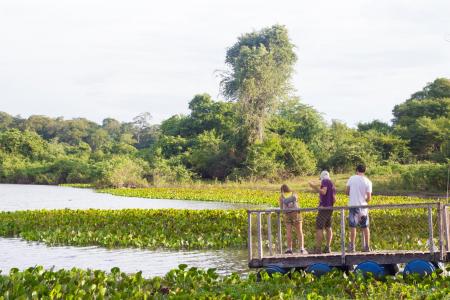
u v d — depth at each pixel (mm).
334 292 11141
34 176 92750
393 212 25516
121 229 23172
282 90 72938
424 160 61094
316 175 63500
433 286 11461
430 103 77375
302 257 13445
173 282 12227
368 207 13398
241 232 21688
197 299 10352
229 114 89250
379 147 64188
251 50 80312
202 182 69375
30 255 18562
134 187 69562
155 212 28047
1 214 29531
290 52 83312
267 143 65250
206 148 74438
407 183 43031
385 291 11016
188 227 23234
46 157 102062
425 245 16969
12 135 102438
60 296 10414
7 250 19609
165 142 87000
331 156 62719
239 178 63625
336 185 47688
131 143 143000
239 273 15047
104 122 178250
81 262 17219
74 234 22297
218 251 19031
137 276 12156
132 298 10438
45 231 23500
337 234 20328
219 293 10914
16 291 10406
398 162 60625
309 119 76750
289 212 14250
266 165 62469
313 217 23984
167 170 71625
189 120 92812
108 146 112938
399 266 15469
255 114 69562
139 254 18562
